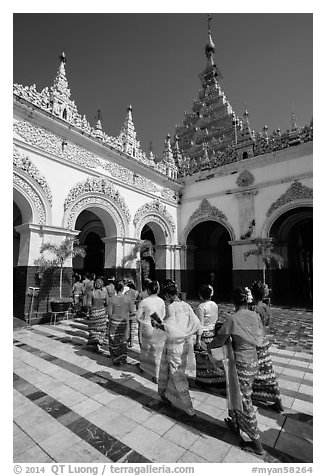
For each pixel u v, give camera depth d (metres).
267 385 3.23
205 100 23.25
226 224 13.62
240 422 2.55
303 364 4.76
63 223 9.03
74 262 14.55
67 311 8.48
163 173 14.22
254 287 3.53
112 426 2.89
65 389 3.76
